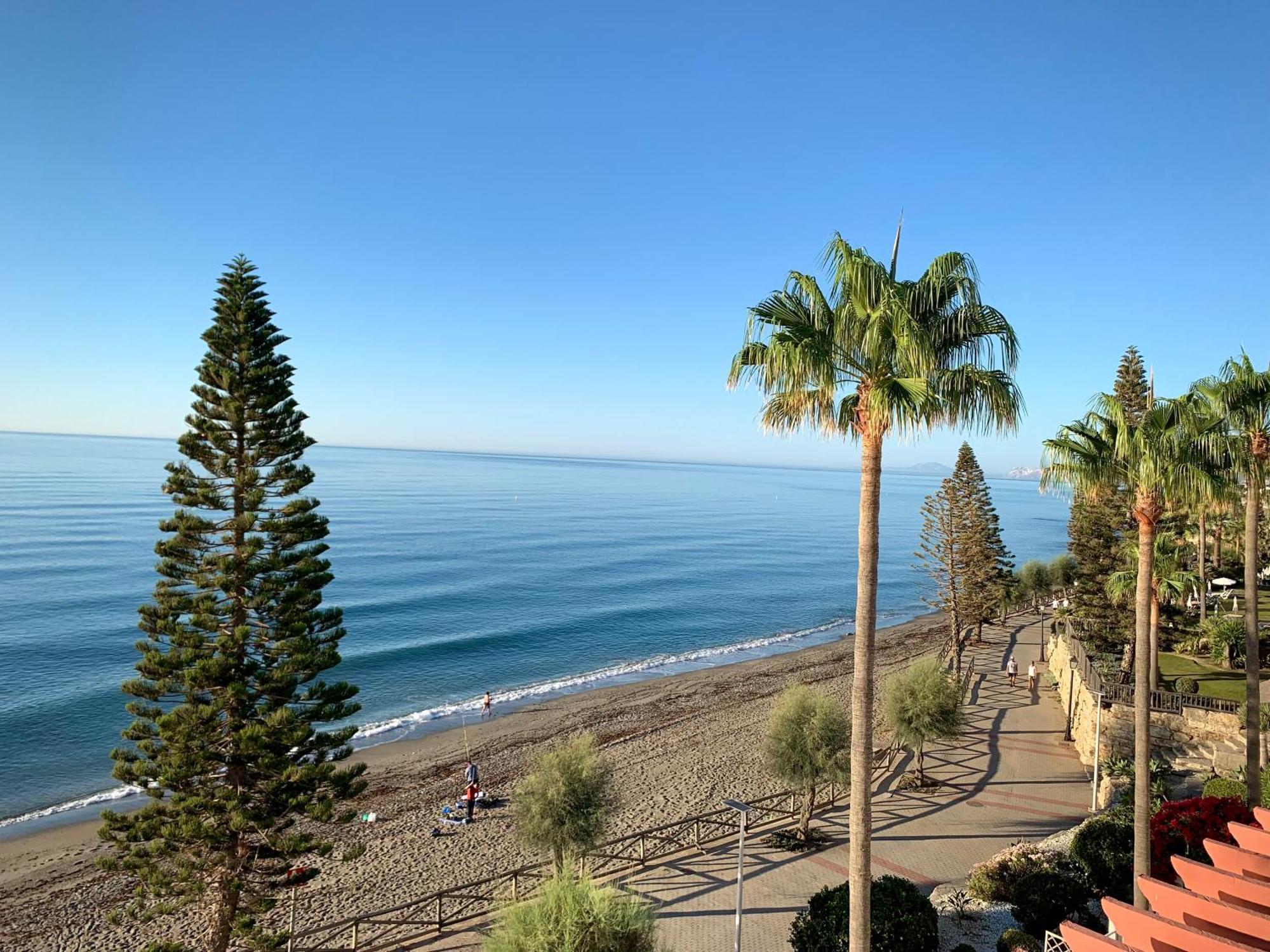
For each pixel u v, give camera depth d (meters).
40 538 84.44
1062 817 22.14
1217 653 31.02
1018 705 34.88
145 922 16.48
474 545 100.12
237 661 14.52
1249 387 13.47
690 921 16.34
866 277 9.25
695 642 58.59
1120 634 32.91
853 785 9.71
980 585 47.38
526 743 33.94
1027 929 14.29
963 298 9.61
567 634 57.41
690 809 25.11
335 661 15.64
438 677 45.16
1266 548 45.75
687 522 154.50
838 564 105.81
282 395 15.53
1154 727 23.20
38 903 19.70
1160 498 12.62
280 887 16.50
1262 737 21.11
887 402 8.88
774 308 9.88
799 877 18.45
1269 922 6.79
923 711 24.66
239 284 15.34
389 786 28.73
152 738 14.48
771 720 21.92
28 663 41.88
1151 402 12.70
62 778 28.64
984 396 9.71
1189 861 8.16
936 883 17.89
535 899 11.60
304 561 15.39
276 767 14.26
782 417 10.60
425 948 16.22
